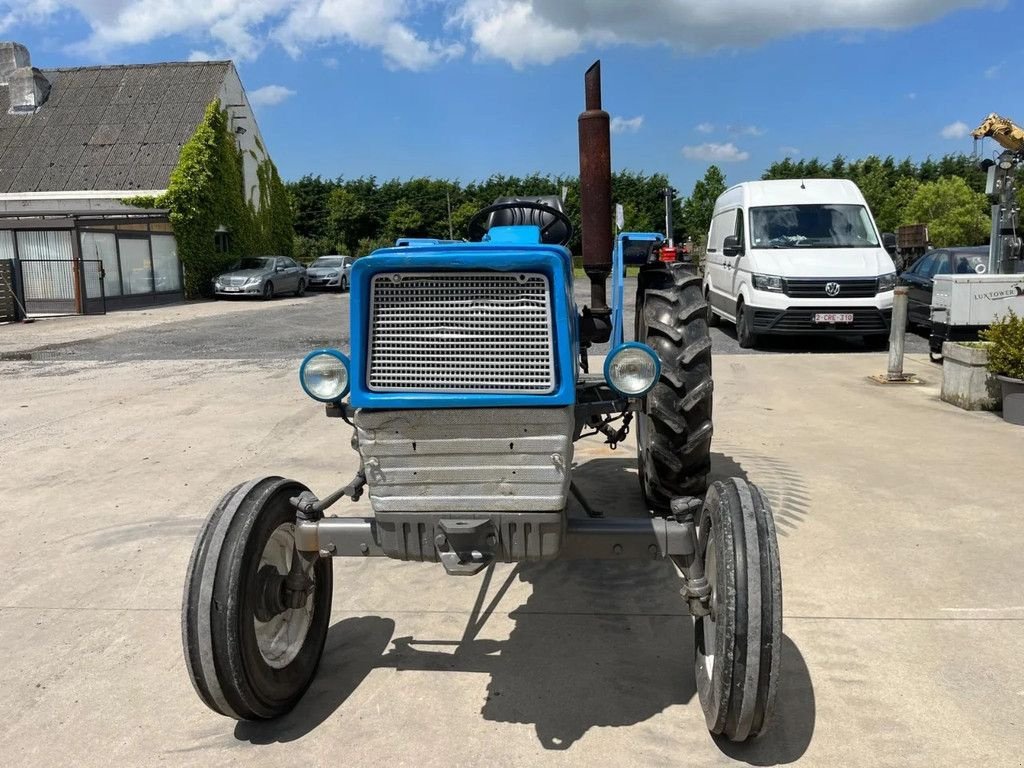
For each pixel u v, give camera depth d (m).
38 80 27.02
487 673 3.16
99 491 5.38
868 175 47.16
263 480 2.90
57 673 3.21
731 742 2.71
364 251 47.69
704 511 2.71
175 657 3.32
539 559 2.71
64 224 19.55
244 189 27.95
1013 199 9.78
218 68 27.00
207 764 2.66
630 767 2.59
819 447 6.08
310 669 3.06
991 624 3.42
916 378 8.78
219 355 11.76
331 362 2.67
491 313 2.50
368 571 4.13
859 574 3.89
